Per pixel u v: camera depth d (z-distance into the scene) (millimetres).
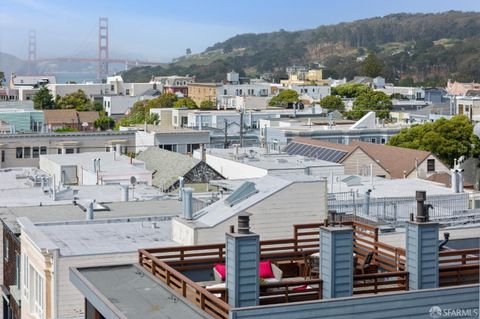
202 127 104938
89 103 196500
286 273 25297
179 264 24188
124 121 152625
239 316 17906
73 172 67812
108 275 23156
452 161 95938
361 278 21031
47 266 29938
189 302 20094
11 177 59094
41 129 107375
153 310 19922
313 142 83312
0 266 39719
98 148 92938
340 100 173250
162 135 91312
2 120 109312
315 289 20594
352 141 91375
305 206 33062
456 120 96500
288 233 32844
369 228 24797
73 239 32688
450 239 31703
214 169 66938
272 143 88562
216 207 33312
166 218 37031
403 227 35125
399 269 22953
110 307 19922
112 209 40500
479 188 94562
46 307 29922
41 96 189250
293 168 60469
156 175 68062
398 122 131000
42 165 73750
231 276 19828
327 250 20422
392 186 53562
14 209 41438
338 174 61781
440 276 22172
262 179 35125
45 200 48469
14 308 36438
